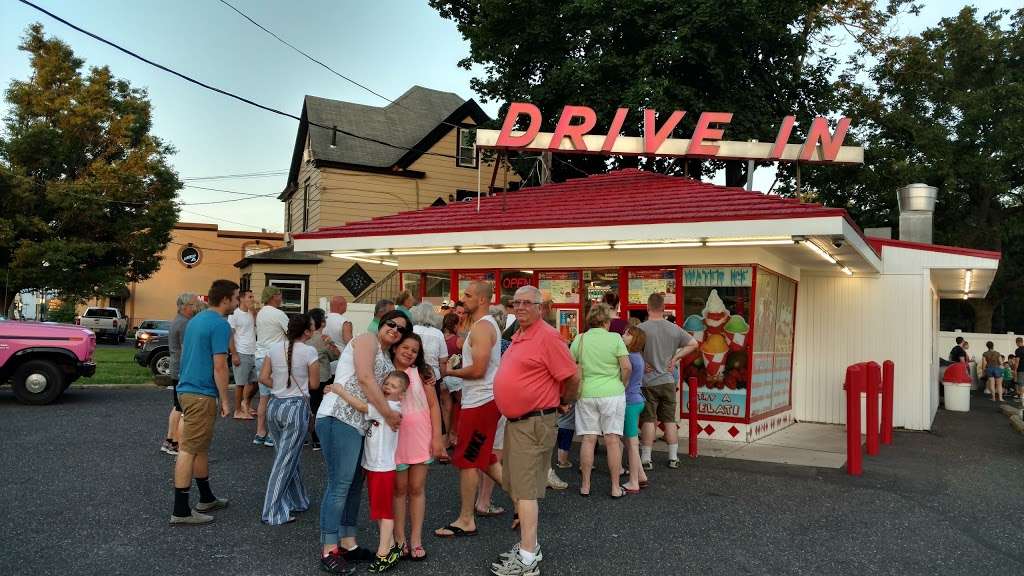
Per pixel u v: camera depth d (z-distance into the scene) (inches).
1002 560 203.9
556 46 794.2
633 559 196.7
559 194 459.2
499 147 453.1
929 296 488.7
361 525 224.4
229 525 217.5
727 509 250.2
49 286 1022.4
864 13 883.4
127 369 712.4
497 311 276.8
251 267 970.1
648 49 706.8
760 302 396.5
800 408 502.3
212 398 221.3
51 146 1018.1
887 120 950.4
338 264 970.1
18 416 411.2
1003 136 1119.6
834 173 916.6
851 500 267.7
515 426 186.4
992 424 541.6
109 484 261.0
